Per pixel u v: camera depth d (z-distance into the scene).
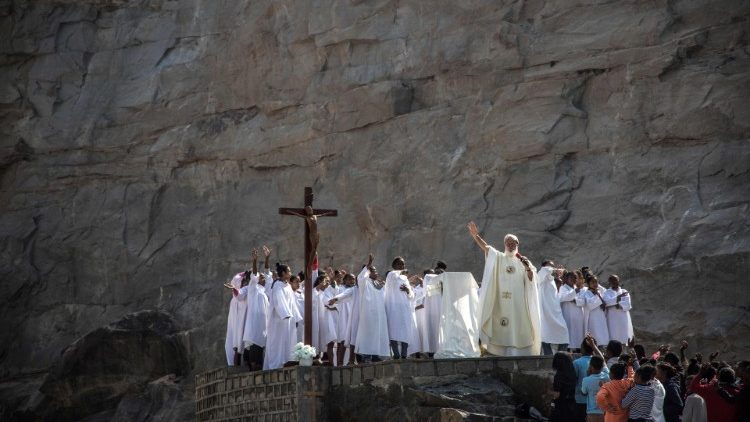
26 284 38.34
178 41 39.22
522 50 32.03
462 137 32.50
